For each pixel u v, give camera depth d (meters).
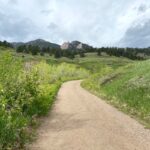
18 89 18.12
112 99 29.16
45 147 12.20
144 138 13.59
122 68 53.28
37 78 21.86
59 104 26.56
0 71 17.48
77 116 19.77
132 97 25.95
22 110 17.52
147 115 19.31
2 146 11.28
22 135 13.16
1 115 12.72
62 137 13.84
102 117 19.30
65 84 65.38
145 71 36.06
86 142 12.90
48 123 17.31
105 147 12.09
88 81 61.53
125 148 11.95
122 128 15.79
